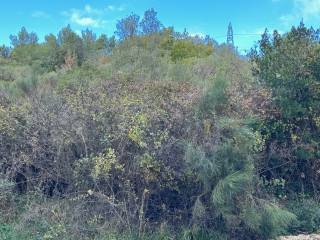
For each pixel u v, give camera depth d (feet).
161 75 37.96
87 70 57.88
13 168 21.61
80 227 19.65
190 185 20.84
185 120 21.25
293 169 25.93
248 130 21.34
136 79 31.14
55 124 21.67
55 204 20.67
